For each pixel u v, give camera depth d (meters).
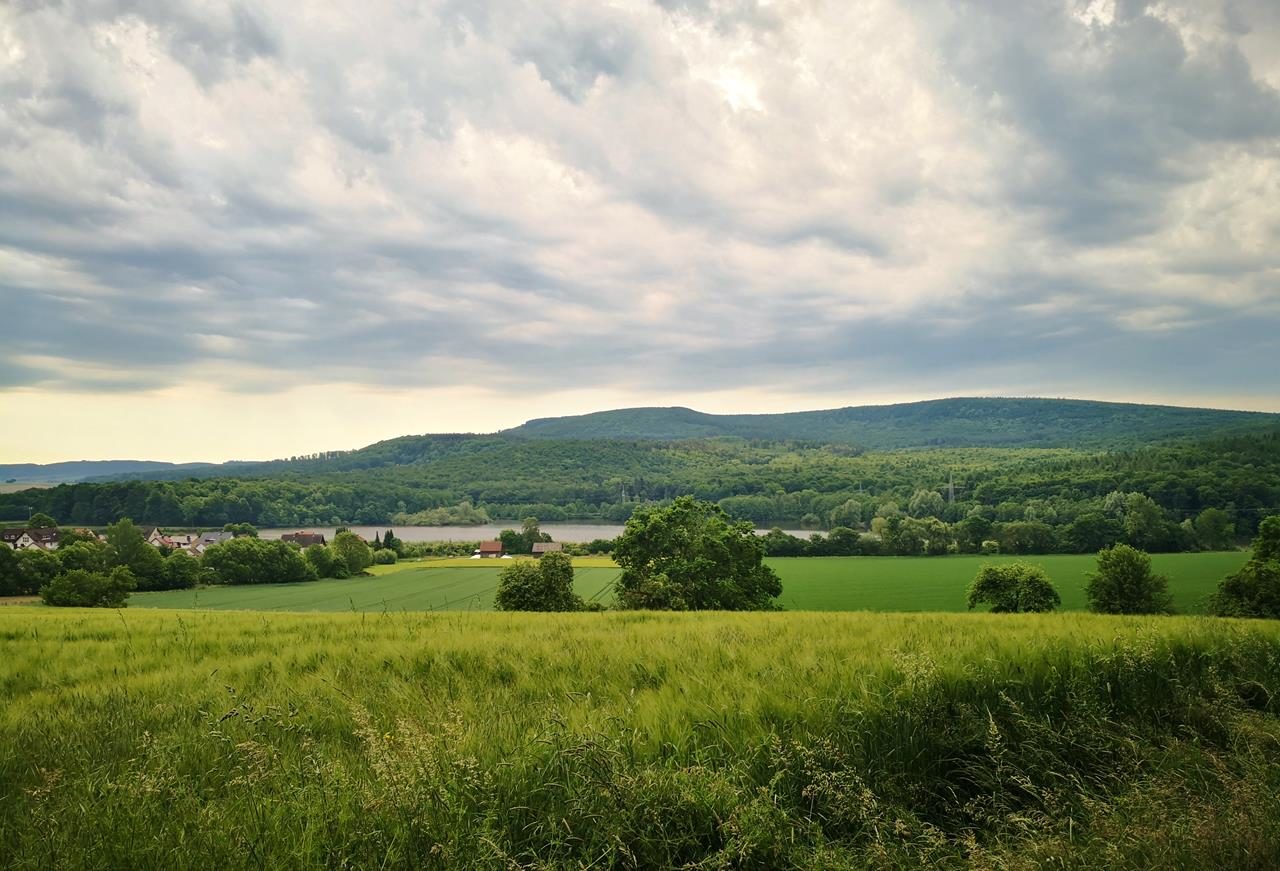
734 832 4.27
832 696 6.34
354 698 7.02
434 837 3.96
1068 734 5.98
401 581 94.19
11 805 4.61
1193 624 10.49
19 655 11.54
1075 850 4.29
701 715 6.00
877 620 14.12
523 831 4.29
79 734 6.07
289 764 5.00
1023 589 50.88
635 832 4.31
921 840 4.54
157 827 4.15
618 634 12.03
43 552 83.06
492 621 16.16
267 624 16.12
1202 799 4.76
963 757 5.73
